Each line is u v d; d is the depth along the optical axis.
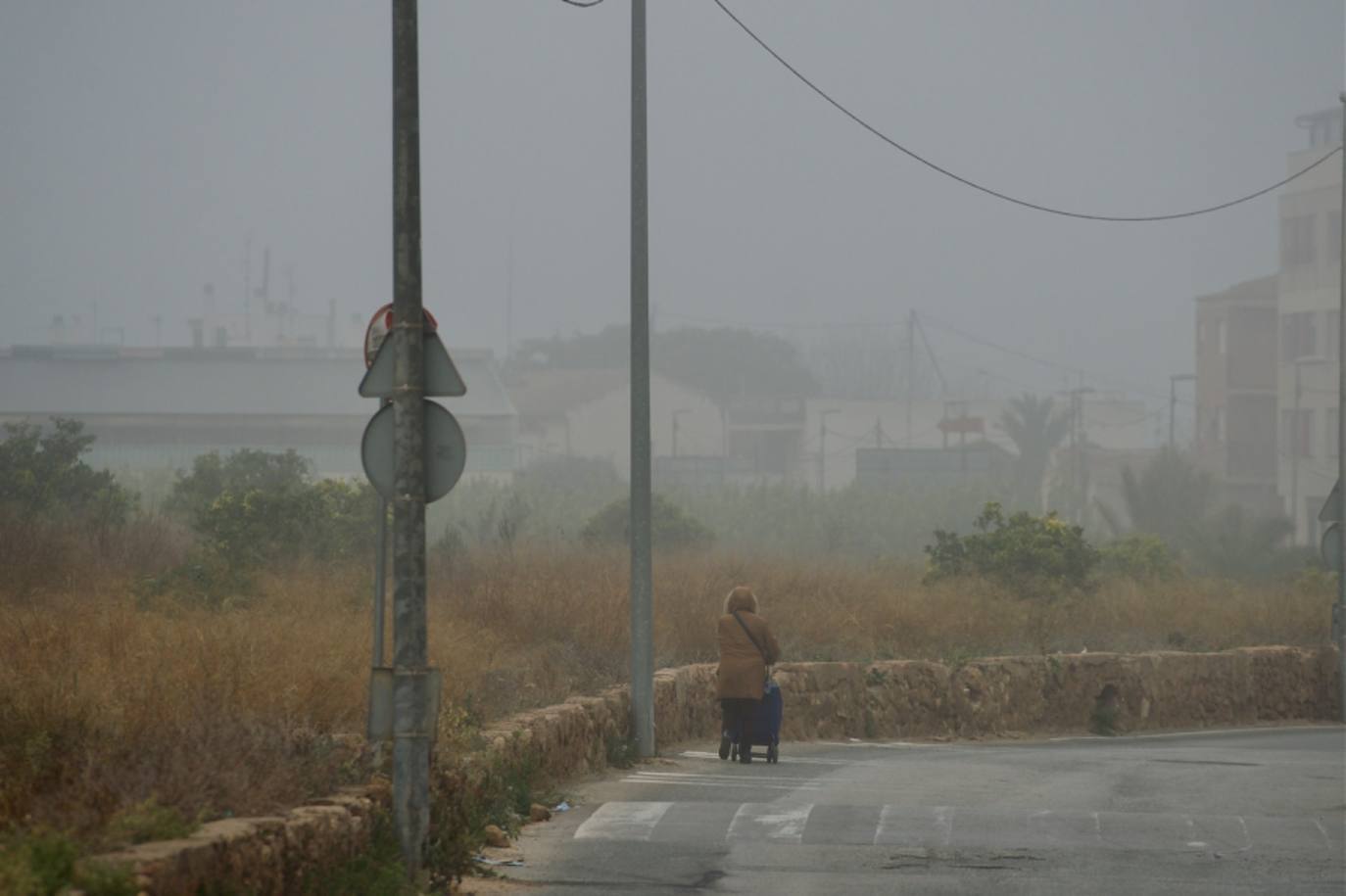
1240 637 74.50
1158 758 48.31
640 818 33.38
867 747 52.00
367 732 25.55
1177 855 29.70
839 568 84.88
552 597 54.84
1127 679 63.59
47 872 16.41
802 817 33.62
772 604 65.19
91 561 60.09
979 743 56.44
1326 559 70.19
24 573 52.75
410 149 26.25
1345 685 69.06
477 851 28.42
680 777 40.94
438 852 25.94
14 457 86.88
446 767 28.09
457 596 56.03
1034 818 33.84
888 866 28.27
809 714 54.38
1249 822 33.78
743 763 44.88
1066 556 79.44
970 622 67.12
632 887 26.23
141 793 20.75
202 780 21.69
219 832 19.64
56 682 26.95
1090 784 40.09
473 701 36.66
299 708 29.11
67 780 21.62
